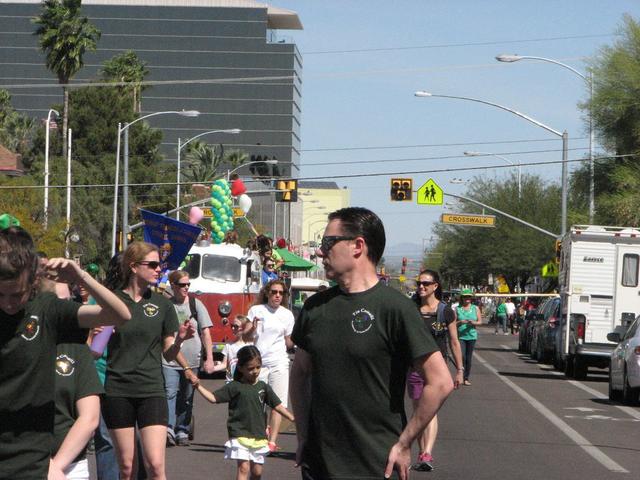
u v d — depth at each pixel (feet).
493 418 65.36
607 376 113.60
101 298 17.78
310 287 185.06
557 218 267.39
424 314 47.21
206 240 100.42
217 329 98.02
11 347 17.25
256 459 36.09
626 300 105.50
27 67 533.14
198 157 349.20
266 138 531.09
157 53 530.27
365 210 20.53
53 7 250.98
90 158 275.59
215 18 530.68
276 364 46.34
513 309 237.45
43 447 17.63
